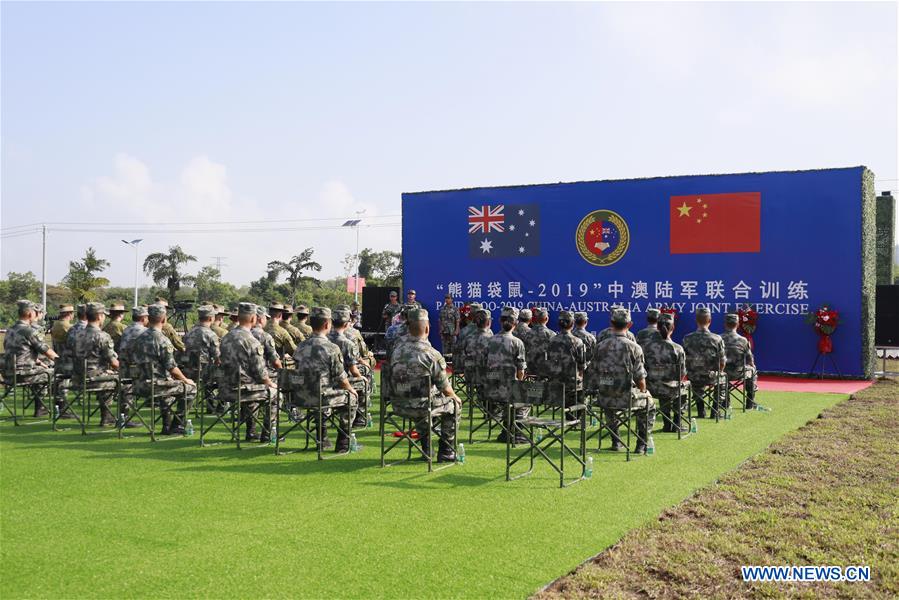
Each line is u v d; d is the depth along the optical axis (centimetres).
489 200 2158
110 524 569
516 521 582
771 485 698
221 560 489
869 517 596
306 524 570
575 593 438
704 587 452
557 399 712
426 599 428
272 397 944
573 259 2052
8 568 475
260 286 5322
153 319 954
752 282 1834
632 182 1977
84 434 985
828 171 1753
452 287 2203
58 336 1270
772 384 1641
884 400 1335
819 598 439
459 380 1392
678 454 870
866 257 1730
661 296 1942
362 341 1238
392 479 730
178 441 943
